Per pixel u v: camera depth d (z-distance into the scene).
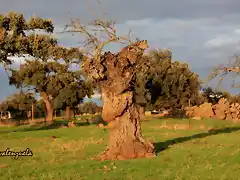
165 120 57.31
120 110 21.22
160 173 16.66
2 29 46.00
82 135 39.25
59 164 19.95
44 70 67.44
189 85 70.62
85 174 16.86
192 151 22.48
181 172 16.55
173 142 28.59
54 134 41.56
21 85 66.94
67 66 66.81
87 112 113.19
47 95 68.88
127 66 21.14
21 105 87.06
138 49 21.30
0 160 22.11
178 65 69.88
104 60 21.23
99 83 21.52
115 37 21.31
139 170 17.36
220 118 61.19
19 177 17.09
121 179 15.77
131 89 21.67
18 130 52.25
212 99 80.12
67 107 75.69
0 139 36.62
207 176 15.73
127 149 21.12
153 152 21.59
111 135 21.67
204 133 37.09
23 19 47.88
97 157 21.45
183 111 70.50
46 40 47.81
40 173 17.61
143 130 42.56
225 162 18.58
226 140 29.72
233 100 81.12
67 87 67.38
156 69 66.75
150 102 68.69
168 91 67.81
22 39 47.03
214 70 27.33
